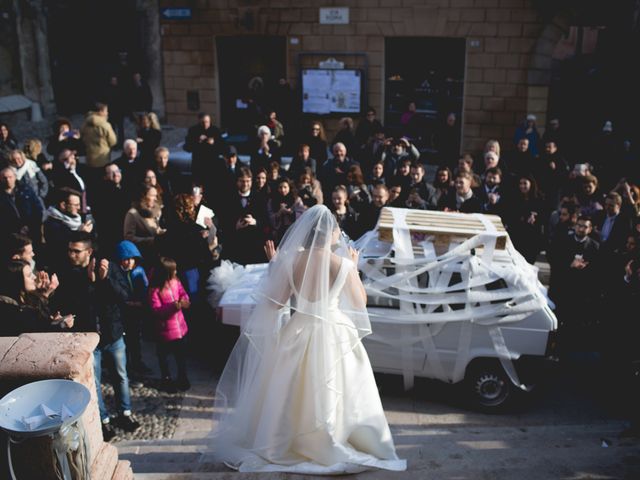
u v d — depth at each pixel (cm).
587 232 891
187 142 1291
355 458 466
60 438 347
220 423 517
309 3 1678
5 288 590
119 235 1036
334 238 461
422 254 737
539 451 599
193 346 878
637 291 724
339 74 1705
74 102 2038
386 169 1183
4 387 377
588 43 2489
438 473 508
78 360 384
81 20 1948
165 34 1783
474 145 1708
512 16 1605
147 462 574
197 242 851
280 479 446
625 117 1798
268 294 464
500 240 730
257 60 1780
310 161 1173
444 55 1681
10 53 1912
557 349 882
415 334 736
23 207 1002
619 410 755
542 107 1650
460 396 778
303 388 466
